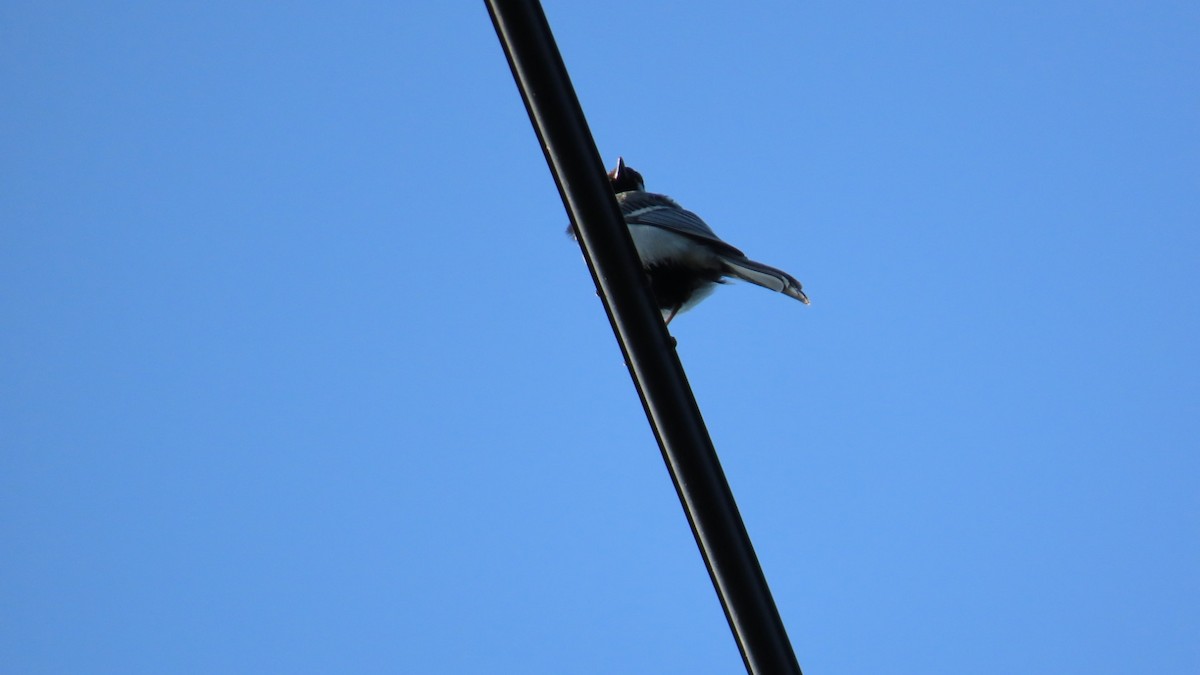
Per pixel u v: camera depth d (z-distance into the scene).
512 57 7.47
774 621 7.74
